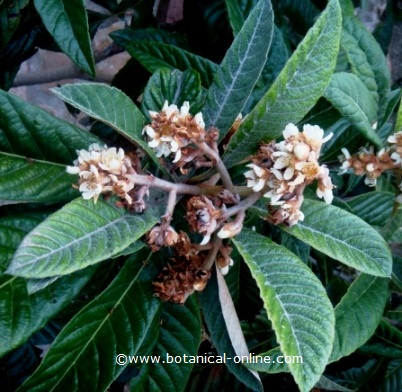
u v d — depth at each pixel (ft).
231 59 1.79
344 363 2.62
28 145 1.72
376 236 1.67
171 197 1.60
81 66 1.92
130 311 1.77
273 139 1.65
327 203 1.66
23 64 3.99
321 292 1.54
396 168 1.94
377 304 2.00
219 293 1.66
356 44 2.05
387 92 2.08
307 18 3.10
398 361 2.56
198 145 1.59
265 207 1.68
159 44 2.40
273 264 1.58
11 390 2.30
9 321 1.68
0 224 1.73
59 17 1.89
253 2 2.38
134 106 1.71
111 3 2.64
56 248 1.39
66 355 1.70
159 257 1.83
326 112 2.15
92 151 1.51
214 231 1.68
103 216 1.50
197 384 2.52
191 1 2.85
